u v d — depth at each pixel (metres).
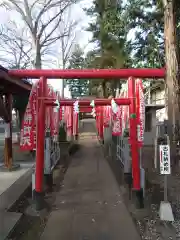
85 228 5.79
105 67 17.75
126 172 8.78
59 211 6.82
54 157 11.06
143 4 12.18
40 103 6.92
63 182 9.88
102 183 9.71
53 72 6.74
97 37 19.33
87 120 55.34
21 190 8.25
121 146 10.62
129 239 5.28
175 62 9.17
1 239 5.10
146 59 12.77
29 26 16.52
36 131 6.98
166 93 9.46
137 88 6.84
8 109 10.99
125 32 12.92
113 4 13.24
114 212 6.72
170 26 9.35
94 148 21.70
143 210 6.74
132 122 6.91
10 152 11.13
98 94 31.80
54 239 5.30
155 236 5.41
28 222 6.11
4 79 6.66
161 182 9.09
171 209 6.20
